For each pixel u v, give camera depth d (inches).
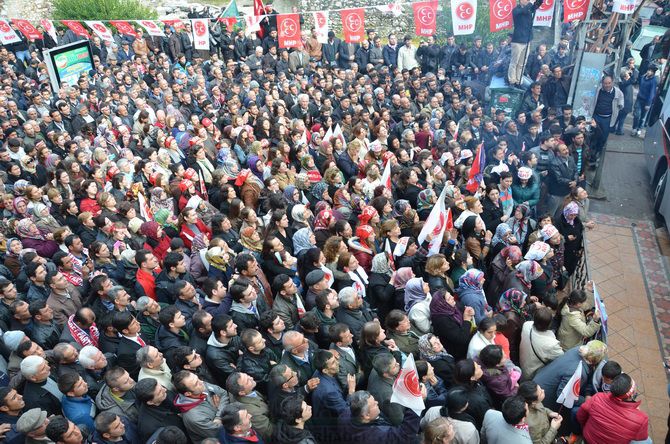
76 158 393.7
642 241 404.8
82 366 209.2
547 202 387.9
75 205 327.9
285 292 235.8
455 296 248.2
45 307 239.6
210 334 217.2
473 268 274.8
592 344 206.7
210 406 187.2
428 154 374.9
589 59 462.9
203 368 211.8
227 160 376.5
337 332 204.7
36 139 448.1
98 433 177.6
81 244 287.4
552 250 268.7
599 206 450.6
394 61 679.1
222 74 623.8
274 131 426.9
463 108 495.8
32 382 198.5
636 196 462.3
